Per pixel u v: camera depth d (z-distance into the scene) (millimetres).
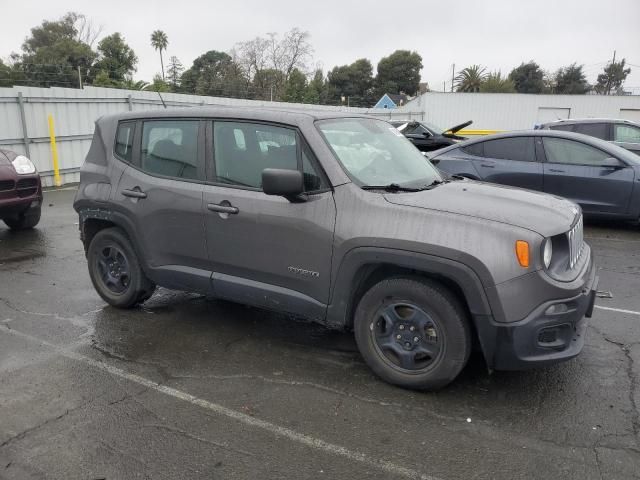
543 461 2898
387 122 4871
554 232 3268
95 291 5652
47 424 3240
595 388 3650
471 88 62312
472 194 3721
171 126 4469
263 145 3977
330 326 3879
